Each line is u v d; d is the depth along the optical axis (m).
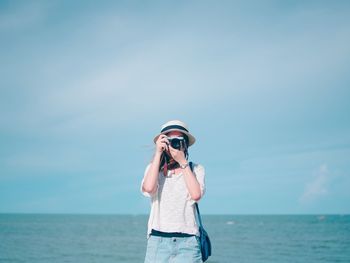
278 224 115.94
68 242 42.41
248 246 38.69
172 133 3.45
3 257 27.59
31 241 43.19
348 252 32.44
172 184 3.39
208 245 3.44
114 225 106.81
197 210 3.47
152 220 3.40
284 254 31.02
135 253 30.98
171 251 3.25
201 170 3.52
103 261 25.61
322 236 55.41
